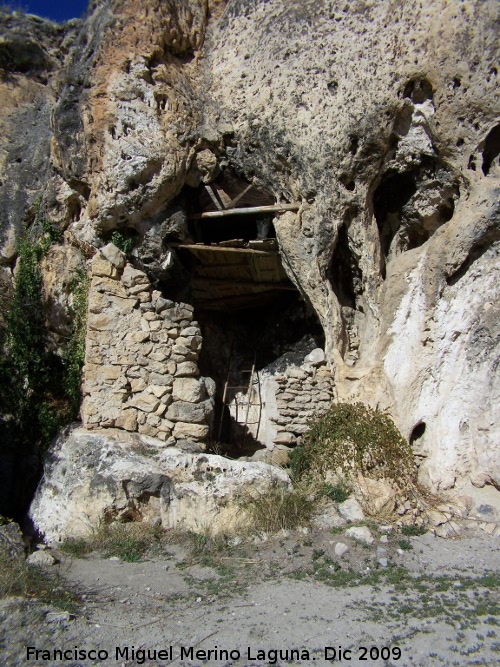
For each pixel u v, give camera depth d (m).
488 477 6.15
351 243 6.95
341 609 4.29
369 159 6.60
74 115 7.10
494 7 5.91
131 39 6.93
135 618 4.16
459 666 3.57
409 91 6.41
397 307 6.79
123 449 6.35
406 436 6.55
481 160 6.27
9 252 8.76
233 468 6.24
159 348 6.85
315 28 6.86
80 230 7.58
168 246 7.39
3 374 7.81
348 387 6.93
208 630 3.99
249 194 7.70
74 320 7.72
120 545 5.67
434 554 5.32
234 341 10.02
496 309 6.31
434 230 7.02
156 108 6.93
